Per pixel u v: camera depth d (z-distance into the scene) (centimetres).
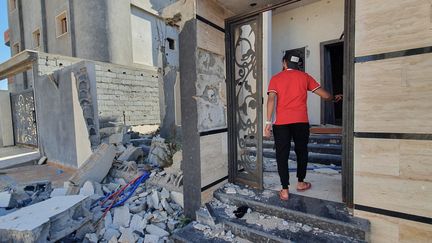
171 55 1271
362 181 212
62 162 613
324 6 544
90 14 1012
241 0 292
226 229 250
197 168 279
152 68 1175
